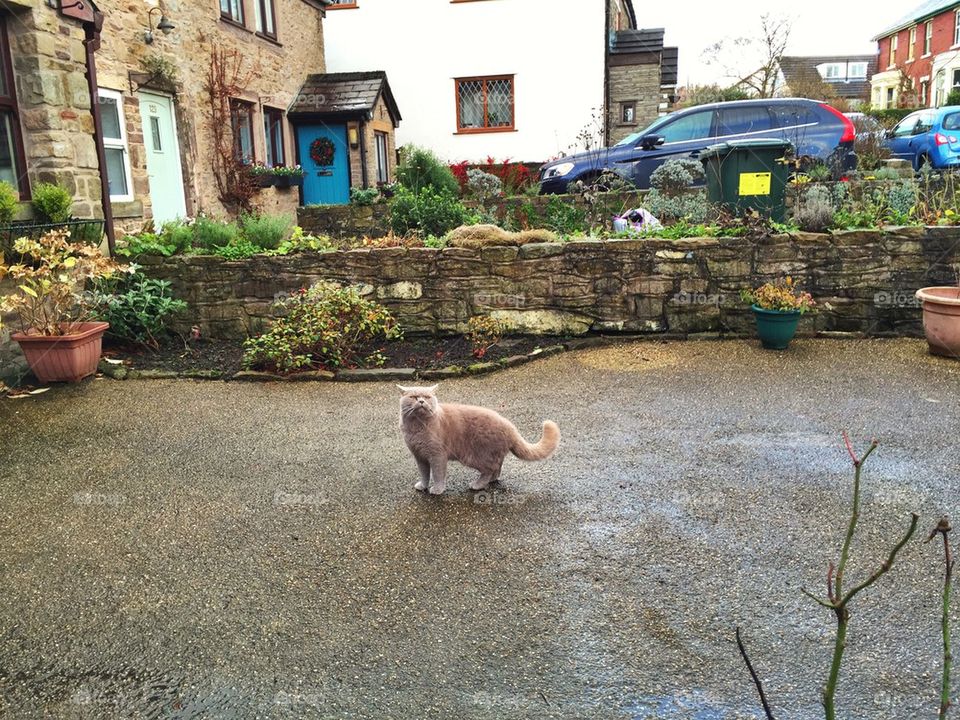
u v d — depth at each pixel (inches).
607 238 293.0
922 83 1322.6
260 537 136.5
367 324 269.3
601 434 188.5
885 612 109.0
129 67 355.3
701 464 167.3
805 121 448.1
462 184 572.1
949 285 276.1
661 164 454.3
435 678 97.5
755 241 279.4
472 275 284.8
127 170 353.7
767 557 126.0
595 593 116.0
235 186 457.7
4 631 109.2
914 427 185.6
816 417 195.6
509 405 214.7
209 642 106.0
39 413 212.2
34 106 257.4
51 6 258.4
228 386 240.8
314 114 591.2
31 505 151.8
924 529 134.2
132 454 180.1
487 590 117.4
